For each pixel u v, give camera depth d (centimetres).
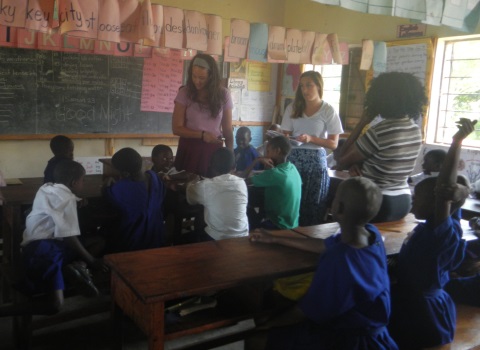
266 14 601
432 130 469
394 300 180
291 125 323
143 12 266
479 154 416
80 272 220
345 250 148
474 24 304
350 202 148
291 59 354
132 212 243
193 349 192
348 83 532
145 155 548
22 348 228
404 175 210
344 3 243
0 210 318
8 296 272
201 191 237
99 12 254
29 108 474
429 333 174
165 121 553
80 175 229
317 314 149
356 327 151
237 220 236
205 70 272
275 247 188
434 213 170
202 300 181
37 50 468
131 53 439
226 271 162
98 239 251
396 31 482
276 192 273
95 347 236
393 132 200
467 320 199
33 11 234
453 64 454
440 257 170
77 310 230
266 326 170
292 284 183
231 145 298
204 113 284
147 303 140
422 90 204
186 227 384
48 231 217
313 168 308
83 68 496
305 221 313
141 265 166
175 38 297
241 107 599
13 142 474
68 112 495
